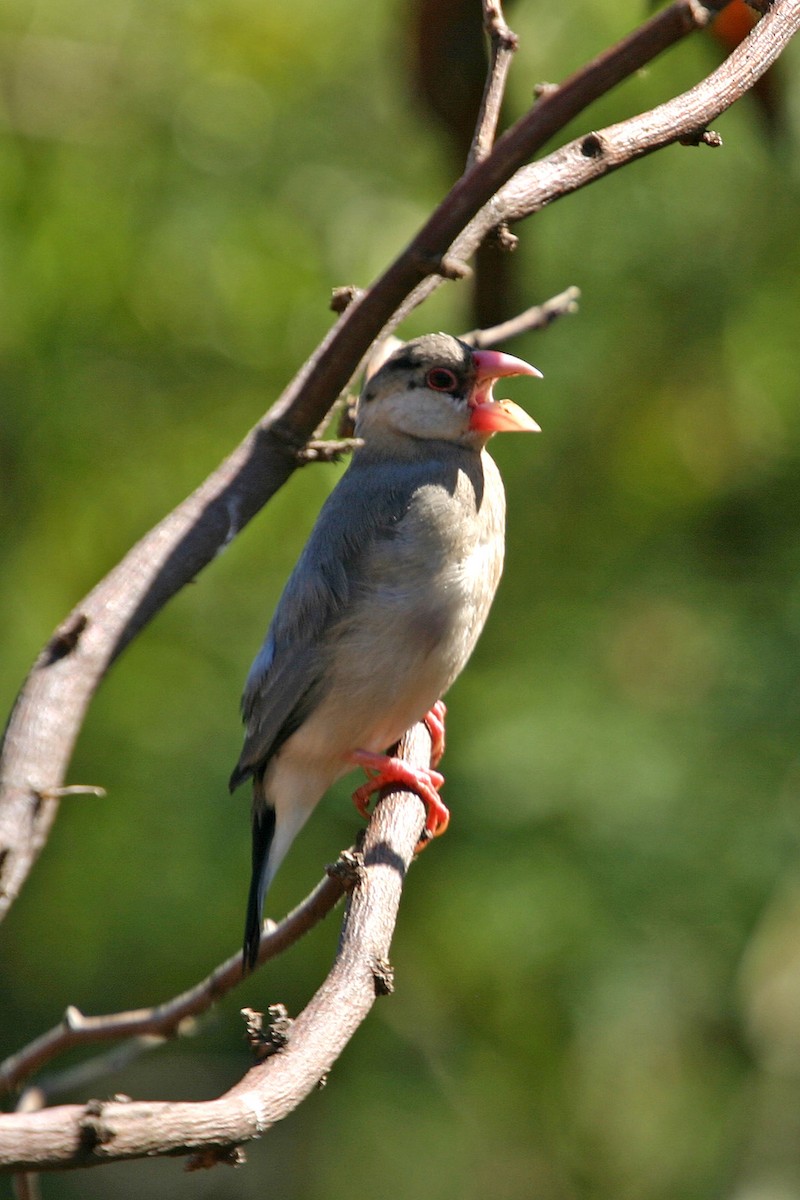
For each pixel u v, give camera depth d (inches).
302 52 548.4
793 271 529.7
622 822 470.0
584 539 546.0
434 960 504.1
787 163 469.7
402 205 528.1
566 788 473.1
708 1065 489.1
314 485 507.5
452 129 280.8
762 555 529.7
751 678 490.9
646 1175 497.4
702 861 466.0
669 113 195.9
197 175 532.4
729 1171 476.7
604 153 195.6
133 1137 118.6
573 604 527.8
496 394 531.5
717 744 483.5
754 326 525.3
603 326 532.4
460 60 273.3
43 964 515.5
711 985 470.3
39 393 531.2
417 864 494.0
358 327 167.8
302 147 541.3
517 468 536.4
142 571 166.4
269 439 177.9
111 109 545.6
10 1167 113.0
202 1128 124.6
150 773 506.9
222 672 515.2
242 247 517.0
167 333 534.0
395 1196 518.0
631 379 549.0
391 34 402.3
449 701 502.0
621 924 468.1
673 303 538.9
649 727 485.7
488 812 480.1
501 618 532.4
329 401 175.8
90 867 501.7
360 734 255.1
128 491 532.4
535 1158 517.7
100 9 554.9
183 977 494.0
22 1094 249.6
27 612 520.4
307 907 218.2
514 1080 509.7
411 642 249.8
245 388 541.3
